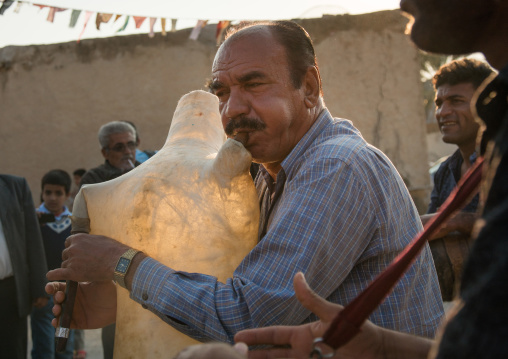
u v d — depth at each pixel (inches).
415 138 429.7
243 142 71.2
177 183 68.6
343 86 426.0
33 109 465.4
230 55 71.3
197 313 62.9
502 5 39.4
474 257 31.2
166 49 452.4
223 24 229.3
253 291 61.9
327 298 68.0
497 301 29.0
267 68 70.3
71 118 463.5
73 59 461.4
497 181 32.0
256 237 69.6
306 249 63.1
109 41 459.2
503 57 40.4
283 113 70.5
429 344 48.1
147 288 64.6
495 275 29.3
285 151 72.6
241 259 67.7
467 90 126.3
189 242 66.7
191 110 79.7
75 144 463.8
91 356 246.4
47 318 220.4
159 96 454.0
